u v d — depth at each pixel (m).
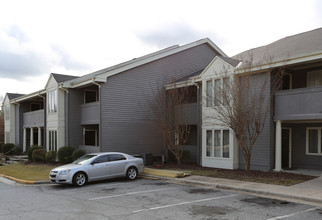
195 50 23.19
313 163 15.03
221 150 16.47
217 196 9.83
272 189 10.30
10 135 31.97
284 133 15.95
